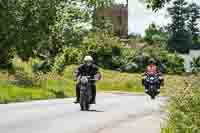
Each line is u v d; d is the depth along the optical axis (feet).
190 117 57.52
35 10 235.61
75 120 81.00
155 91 163.22
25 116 86.74
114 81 314.76
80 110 103.14
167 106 69.92
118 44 396.16
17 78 203.31
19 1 236.22
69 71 319.47
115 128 67.97
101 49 384.47
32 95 161.48
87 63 104.27
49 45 255.29
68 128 69.67
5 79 195.31
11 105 116.47
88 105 103.65
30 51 251.39
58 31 250.16
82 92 102.78
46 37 245.04
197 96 66.23
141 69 382.63
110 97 177.58
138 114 94.07
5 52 253.44
